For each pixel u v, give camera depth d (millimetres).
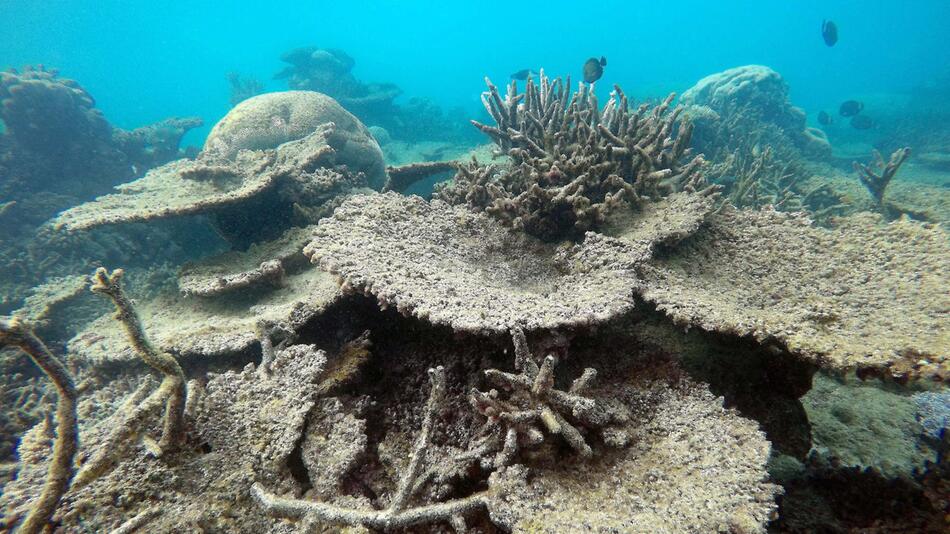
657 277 3412
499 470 2369
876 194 8359
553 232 4516
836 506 2840
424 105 27969
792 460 3268
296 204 6113
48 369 1901
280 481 2482
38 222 9555
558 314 2781
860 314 2902
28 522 1979
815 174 14461
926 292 2898
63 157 10930
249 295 4965
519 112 6578
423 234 4035
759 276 3668
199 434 2576
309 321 3797
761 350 3086
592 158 4676
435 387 2623
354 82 24969
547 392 2508
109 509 2164
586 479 2389
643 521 1998
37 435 2730
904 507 2713
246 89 28062
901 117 26938
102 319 5266
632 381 2969
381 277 2916
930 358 2197
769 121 18859
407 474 2293
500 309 2766
